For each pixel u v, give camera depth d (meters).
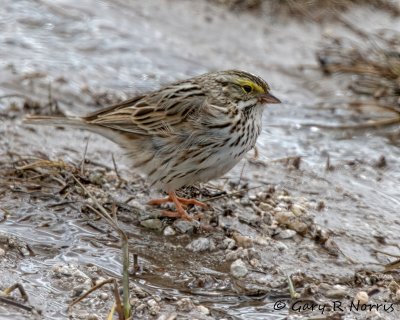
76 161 13.96
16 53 18.11
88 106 16.33
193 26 21.28
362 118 17.33
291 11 22.36
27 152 14.05
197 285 10.77
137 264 10.95
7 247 11.02
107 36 19.61
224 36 20.98
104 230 11.82
